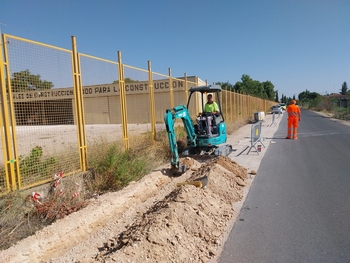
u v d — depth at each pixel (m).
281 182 7.17
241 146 12.91
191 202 5.05
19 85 5.31
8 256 3.51
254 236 4.41
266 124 26.42
